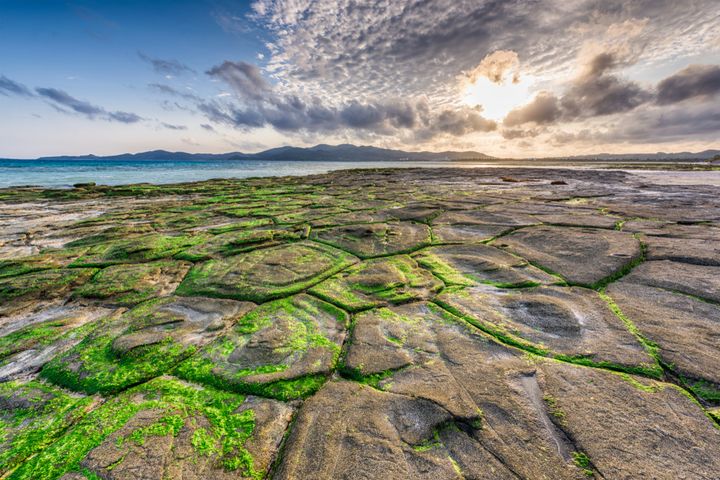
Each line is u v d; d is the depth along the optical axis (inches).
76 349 141.3
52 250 296.8
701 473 78.9
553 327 145.3
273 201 615.8
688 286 178.4
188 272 237.5
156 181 1412.4
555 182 906.7
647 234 287.6
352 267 234.4
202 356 133.3
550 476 79.5
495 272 214.2
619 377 112.2
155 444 90.2
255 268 234.5
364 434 92.1
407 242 290.7
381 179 1203.9
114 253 278.5
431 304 173.6
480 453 85.7
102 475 81.7
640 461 82.2
